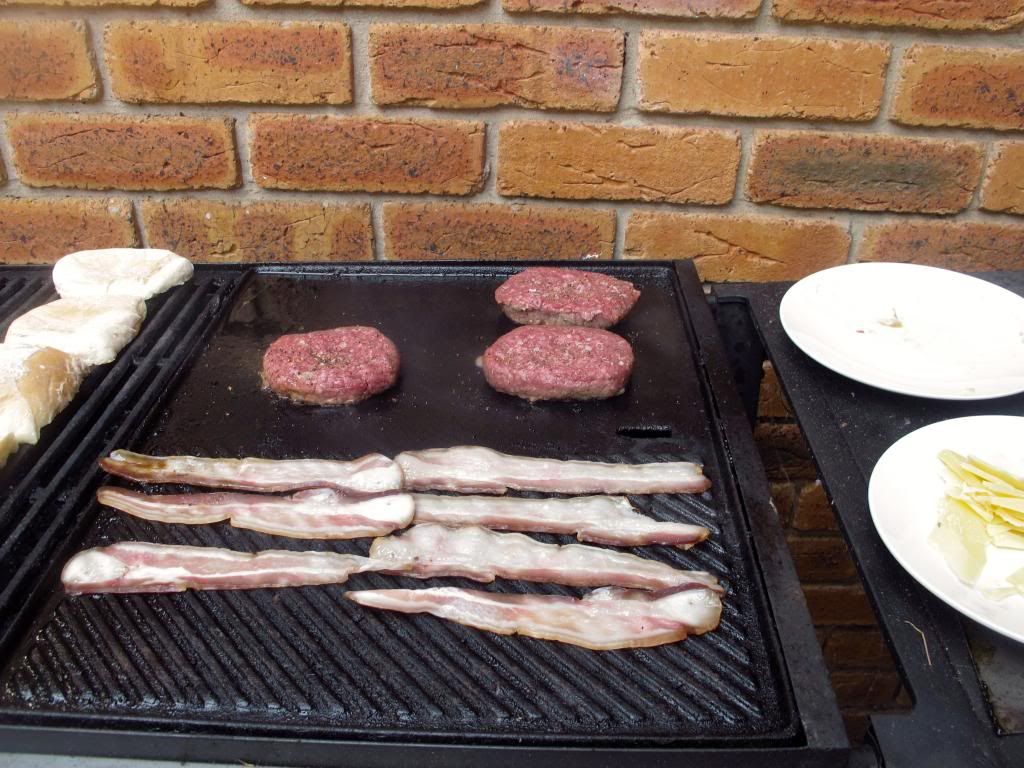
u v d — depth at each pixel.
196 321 1.14
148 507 0.82
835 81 1.21
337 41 1.20
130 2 1.18
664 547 0.80
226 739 0.62
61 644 0.70
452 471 0.87
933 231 1.33
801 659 0.66
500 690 0.67
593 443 0.94
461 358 1.09
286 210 1.35
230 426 0.96
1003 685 0.61
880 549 0.73
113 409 0.96
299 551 0.79
